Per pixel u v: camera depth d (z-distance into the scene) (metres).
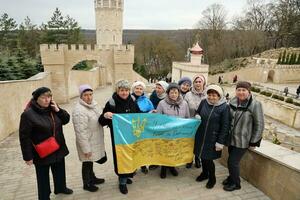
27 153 4.28
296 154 5.18
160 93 6.54
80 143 4.92
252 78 47.94
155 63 67.38
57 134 4.65
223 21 65.62
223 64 58.16
